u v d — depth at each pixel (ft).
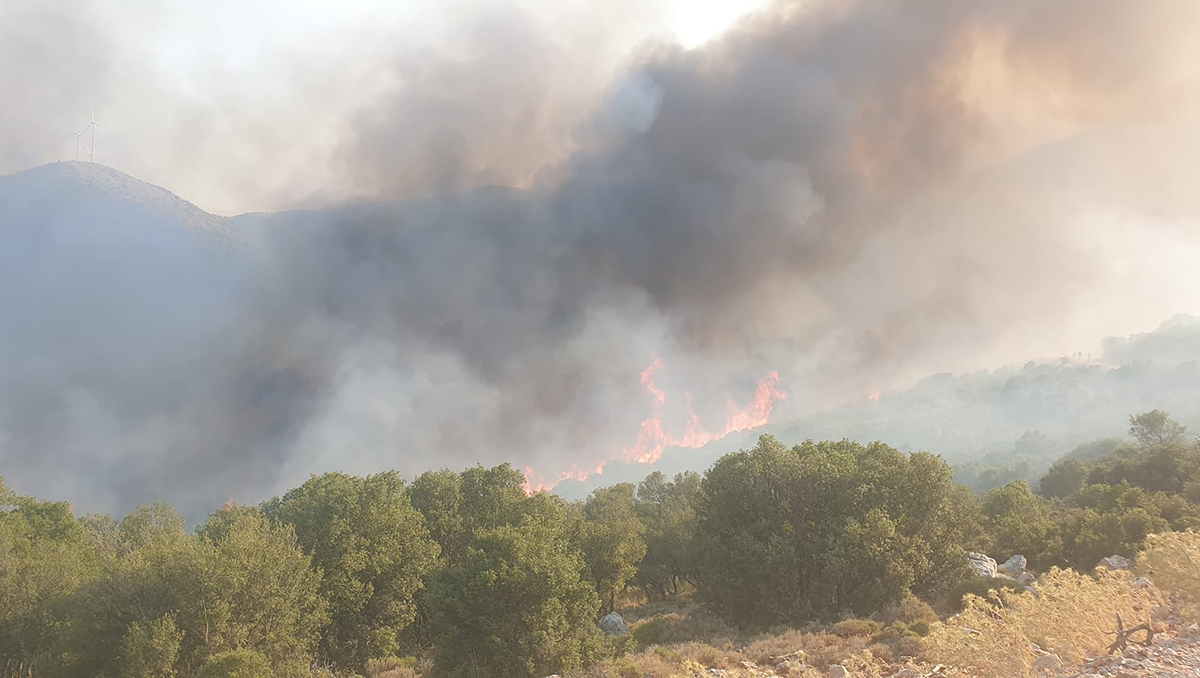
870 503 129.08
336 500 130.93
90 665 79.10
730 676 54.39
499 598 84.79
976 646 41.60
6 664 91.45
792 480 135.95
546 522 146.41
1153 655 41.11
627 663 73.05
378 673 98.58
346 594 109.91
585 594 87.35
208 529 144.46
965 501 180.55
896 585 110.93
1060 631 44.19
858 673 53.83
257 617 85.25
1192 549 54.44
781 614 119.14
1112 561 120.47
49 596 98.63
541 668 79.61
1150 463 234.79
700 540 140.97
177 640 77.00
